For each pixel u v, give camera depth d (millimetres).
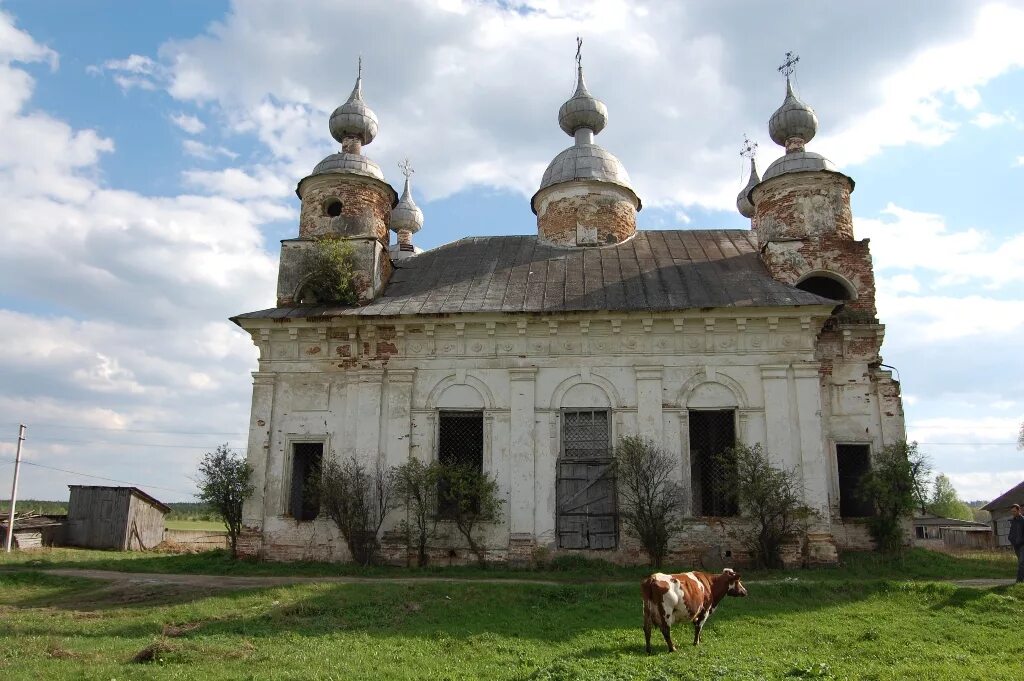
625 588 14961
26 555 24500
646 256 24500
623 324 20969
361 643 11227
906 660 10164
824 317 20531
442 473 20094
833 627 12266
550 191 27156
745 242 25578
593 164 27297
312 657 10281
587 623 12703
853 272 22969
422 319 21250
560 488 20188
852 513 21516
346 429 21219
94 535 31938
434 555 20109
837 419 21578
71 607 14352
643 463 19609
